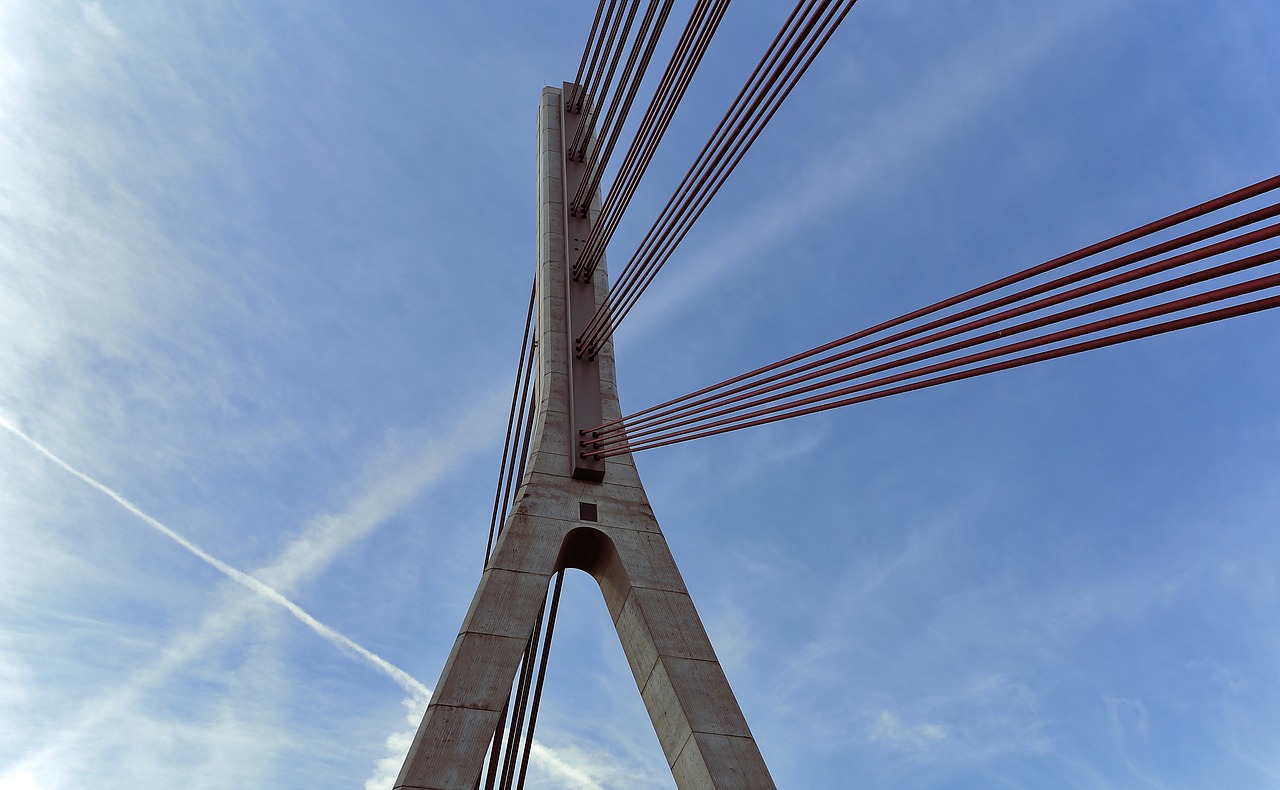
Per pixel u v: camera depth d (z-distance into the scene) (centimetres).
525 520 1366
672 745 1193
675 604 1312
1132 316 600
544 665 1552
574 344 1680
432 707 1093
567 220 1875
